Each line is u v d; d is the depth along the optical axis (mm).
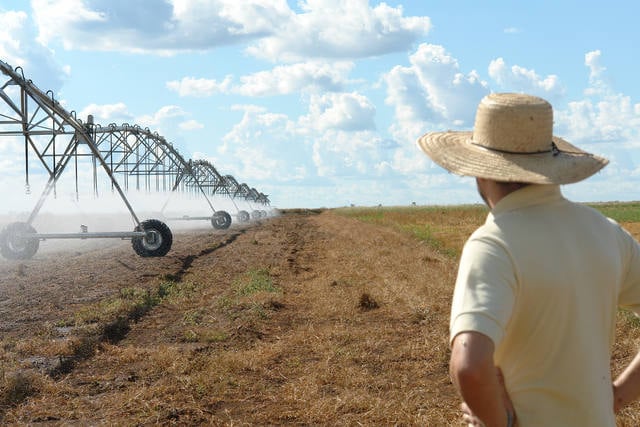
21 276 14383
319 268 17203
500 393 1685
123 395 6086
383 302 11094
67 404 5875
